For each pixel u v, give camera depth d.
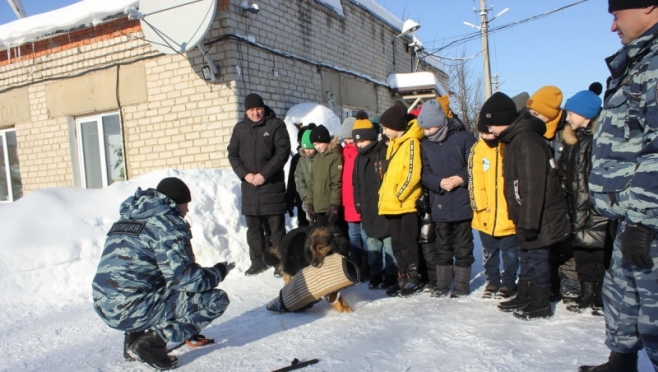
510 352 2.91
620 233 2.33
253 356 3.16
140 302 2.93
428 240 4.50
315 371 2.84
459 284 4.28
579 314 3.60
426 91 12.17
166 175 6.21
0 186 9.54
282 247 4.34
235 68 6.93
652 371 2.65
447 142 4.13
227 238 5.73
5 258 4.94
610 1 2.18
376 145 4.62
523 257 3.71
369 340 3.28
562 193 3.49
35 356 3.46
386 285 4.72
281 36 8.01
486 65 17.73
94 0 7.62
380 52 11.93
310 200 5.30
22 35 8.10
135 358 3.21
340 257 3.85
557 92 3.80
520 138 3.47
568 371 2.64
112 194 5.96
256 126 5.41
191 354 3.28
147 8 6.58
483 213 3.97
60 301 4.80
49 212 5.47
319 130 5.09
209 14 6.23
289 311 4.05
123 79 7.73
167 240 2.94
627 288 2.33
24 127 8.78
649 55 2.07
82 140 8.43
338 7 9.77
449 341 3.17
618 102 2.22
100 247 5.30
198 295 3.10
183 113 7.31
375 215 4.62
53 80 8.34
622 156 2.21
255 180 5.28
